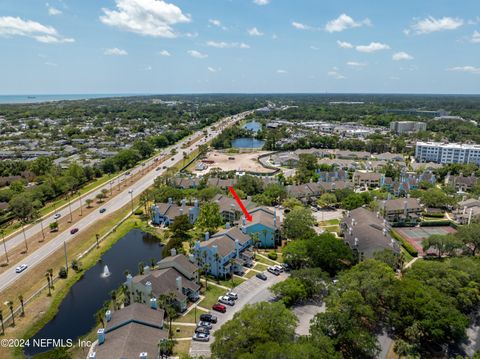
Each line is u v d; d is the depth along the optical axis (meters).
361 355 86.75
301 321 101.19
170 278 110.94
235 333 80.12
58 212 197.38
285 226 155.88
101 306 113.75
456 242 133.38
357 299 93.31
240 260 131.75
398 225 179.00
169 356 87.50
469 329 99.88
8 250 149.25
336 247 127.00
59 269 135.12
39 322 104.50
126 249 157.00
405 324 92.25
